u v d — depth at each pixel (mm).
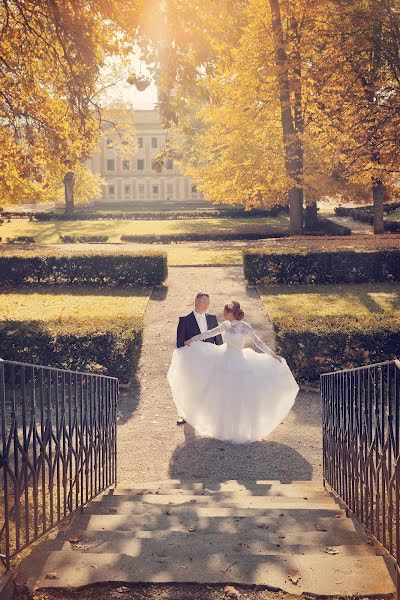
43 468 4160
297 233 31766
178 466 8242
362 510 4766
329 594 3262
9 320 12484
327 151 27891
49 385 4340
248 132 31109
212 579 3402
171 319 16062
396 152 25281
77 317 12672
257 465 8242
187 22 10445
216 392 8703
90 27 13016
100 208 82062
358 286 18891
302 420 9953
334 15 26484
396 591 3285
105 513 5406
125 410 10500
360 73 27203
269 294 18203
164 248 27266
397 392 3561
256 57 28250
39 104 16344
